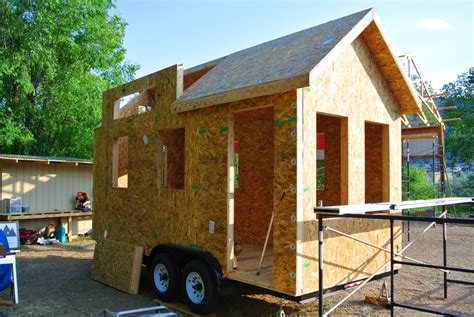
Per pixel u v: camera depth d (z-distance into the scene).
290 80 4.70
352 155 5.85
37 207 13.09
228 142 5.71
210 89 6.03
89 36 19.41
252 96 5.13
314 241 5.04
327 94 5.41
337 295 6.84
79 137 19.70
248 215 8.88
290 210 4.88
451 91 25.11
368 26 5.82
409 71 14.57
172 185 7.50
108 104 8.70
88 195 14.56
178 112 6.52
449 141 24.59
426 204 5.36
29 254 10.95
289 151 4.92
